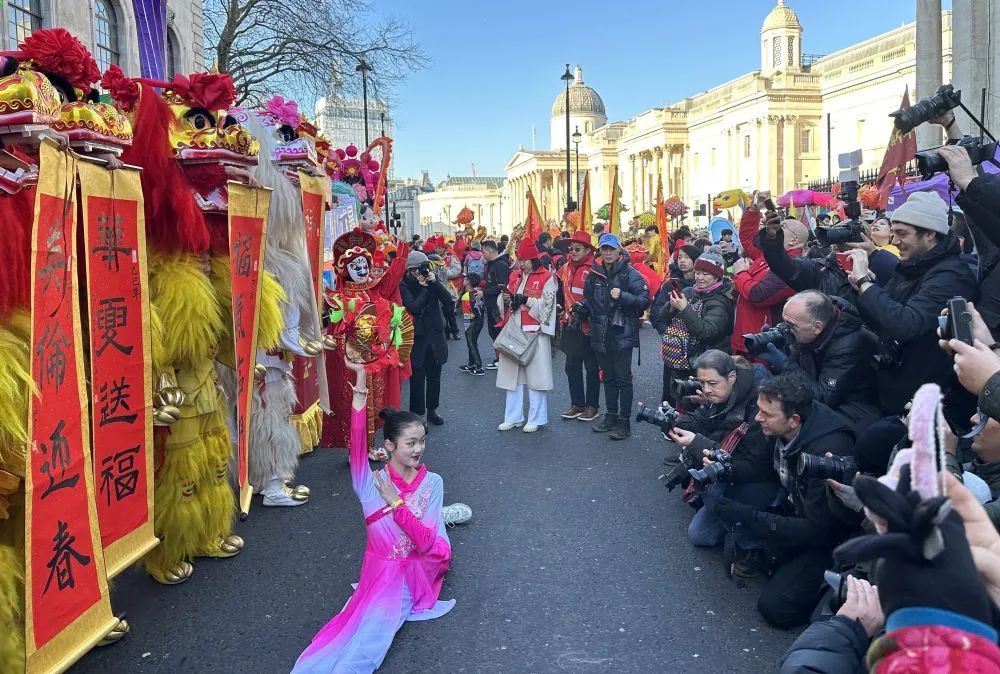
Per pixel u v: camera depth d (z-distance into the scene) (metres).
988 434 2.53
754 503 4.05
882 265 4.79
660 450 6.79
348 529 5.02
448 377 11.17
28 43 2.86
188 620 3.80
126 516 3.46
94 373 3.19
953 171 3.09
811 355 4.24
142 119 3.78
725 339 6.43
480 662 3.37
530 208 16.83
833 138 56.66
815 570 3.56
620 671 3.29
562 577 4.25
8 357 2.66
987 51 12.40
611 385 7.31
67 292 2.94
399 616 3.59
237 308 4.21
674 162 75.38
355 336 6.20
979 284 3.54
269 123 5.46
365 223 9.28
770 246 5.02
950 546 1.27
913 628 1.23
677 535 4.84
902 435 3.32
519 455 6.72
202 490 4.24
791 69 59.94
